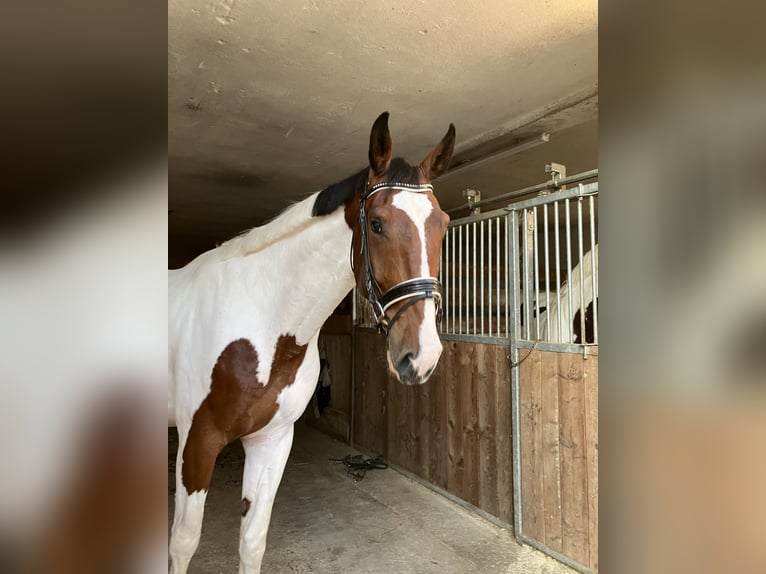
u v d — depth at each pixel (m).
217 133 2.51
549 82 1.88
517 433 2.10
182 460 1.33
